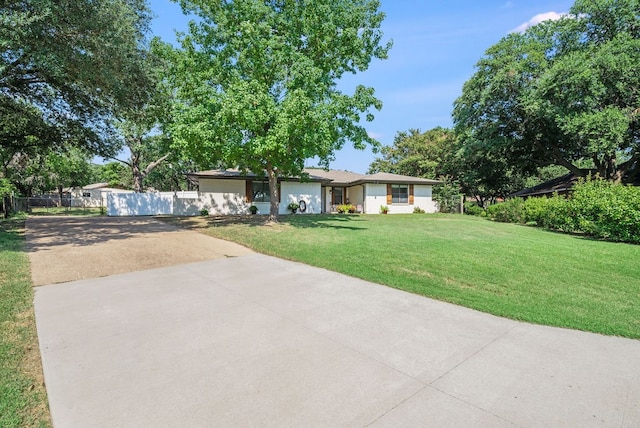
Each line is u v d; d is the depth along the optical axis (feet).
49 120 48.08
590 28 67.72
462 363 10.28
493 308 15.02
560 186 78.89
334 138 40.24
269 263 23.65
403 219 61.26
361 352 10.92
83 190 149.38
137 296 16.37
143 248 28.30
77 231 38.58
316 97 39.34
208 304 15.30
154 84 43.04
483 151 82.48
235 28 39.34
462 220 61.72
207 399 8.36
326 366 10.01
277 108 35.45
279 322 13.30
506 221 64.08
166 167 104.99
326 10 41.01
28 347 11.03
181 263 23.54
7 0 28.78
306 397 8.47
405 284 18.57
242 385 8.98
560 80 60.44
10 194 67.10
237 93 35.01
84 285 18.13
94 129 50.08
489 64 72.74
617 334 12.55
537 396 8.59
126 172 141.38
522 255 26.78
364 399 8.41
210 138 36.06
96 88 38.19
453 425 7.47
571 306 15.55
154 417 7.66
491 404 8.24
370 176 85.20
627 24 62.75
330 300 16.01
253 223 46.85
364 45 43.98
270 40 37.83
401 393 8.69
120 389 8.75
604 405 8.22
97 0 33.60
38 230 39.09
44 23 29.71
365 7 42.88
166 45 39.99
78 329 12.44
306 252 26.71
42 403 8.25
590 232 40.81
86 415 7.72
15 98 43.86
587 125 56.65
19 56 34.32
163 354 10.64
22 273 19.65
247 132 39.06
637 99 59.06
